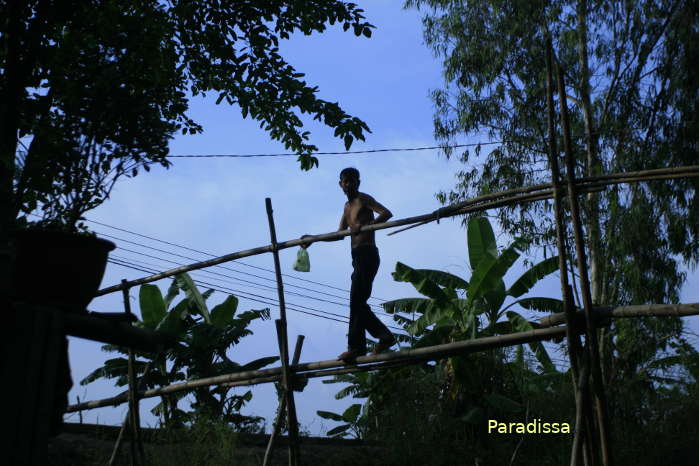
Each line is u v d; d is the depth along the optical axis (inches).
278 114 387.2
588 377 173.5
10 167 229.0
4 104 257.0
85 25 272.4
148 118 207.8
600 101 545.0
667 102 511.2
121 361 555.5
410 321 584.1
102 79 210.1
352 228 224.2
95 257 128.5
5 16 266.7
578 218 185.8
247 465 352.8
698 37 495.8
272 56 374.9
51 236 123.3
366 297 223.3
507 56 579.2
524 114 568.7
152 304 521.7
